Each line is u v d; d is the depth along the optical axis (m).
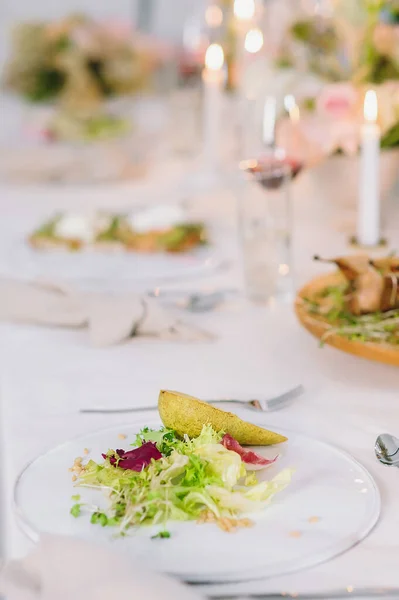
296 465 0.80
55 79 3.05
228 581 0.64
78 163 2.48
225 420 0.81
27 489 0.77
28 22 3.16
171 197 2.25
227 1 2.50
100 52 3.07
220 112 2.48
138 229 1.71
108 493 0.74
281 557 0.66
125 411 0.97
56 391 1.05
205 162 2.57
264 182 1.35
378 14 1.74
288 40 1.93
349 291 1.16
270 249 1.38
